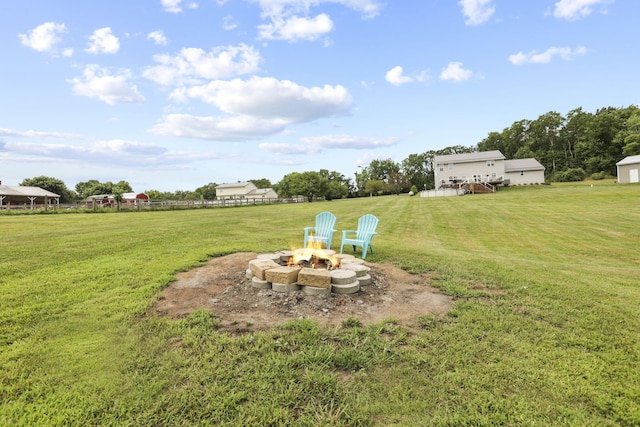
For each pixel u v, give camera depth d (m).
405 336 2.76
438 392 2.04
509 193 28.81
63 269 4.84
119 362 2.33
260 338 2.64
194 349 2.50
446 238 10.08
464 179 39.22
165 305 3.45
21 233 8.70
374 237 9.58
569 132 54.62
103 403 1.90
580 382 2.13
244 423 1.76
